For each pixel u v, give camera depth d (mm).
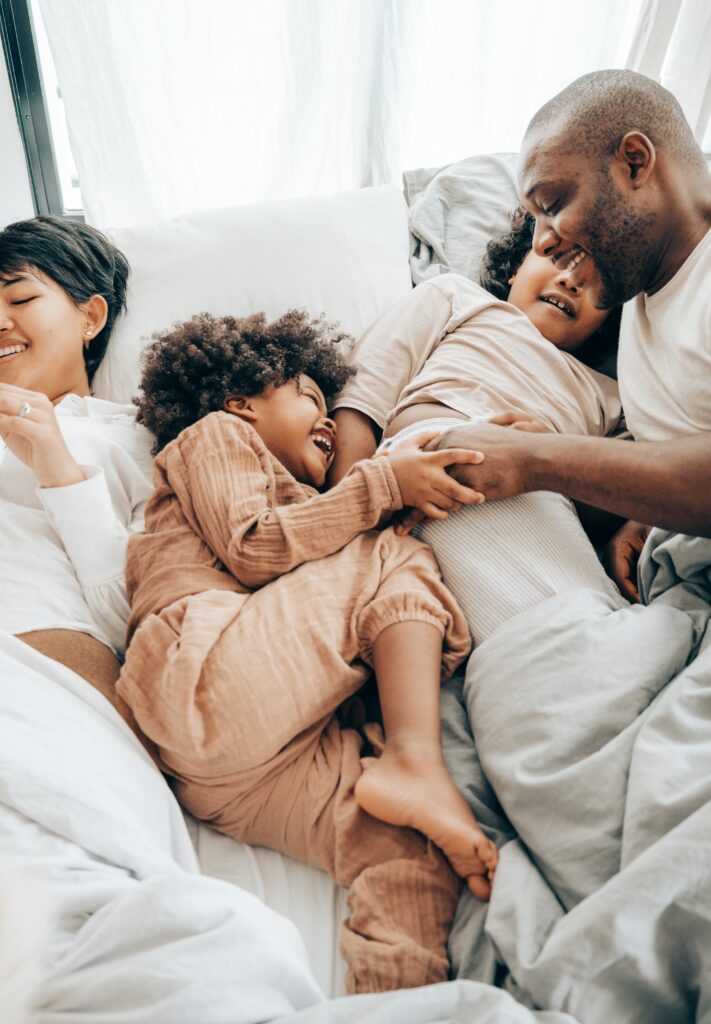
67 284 1232
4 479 1050
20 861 580
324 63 1604
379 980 646
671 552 872
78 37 1491
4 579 916
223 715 767
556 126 899
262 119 1649
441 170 1575
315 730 815
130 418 1229
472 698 814
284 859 802
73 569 984
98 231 1342
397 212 1472
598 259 938
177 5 1514
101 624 968
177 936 548
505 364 1112
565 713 738
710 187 936
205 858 803
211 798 796
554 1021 543
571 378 1140
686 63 1635
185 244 1394
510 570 896
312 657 805
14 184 1698
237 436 967
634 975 561
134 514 1116
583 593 853
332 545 898
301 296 1375
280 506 948
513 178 1528
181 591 888
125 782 724
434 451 930
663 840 581
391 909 690
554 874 667
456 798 733
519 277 1240
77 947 544
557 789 686
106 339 1333
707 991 552
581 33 1648
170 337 1125
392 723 792
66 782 651
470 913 696
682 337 914
